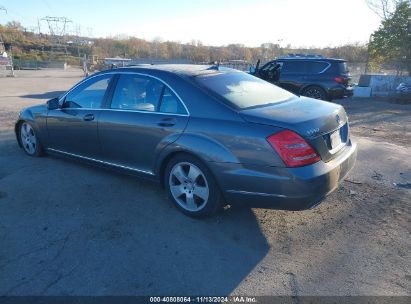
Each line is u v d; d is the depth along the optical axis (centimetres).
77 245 335
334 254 328
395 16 1995
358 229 371
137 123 412
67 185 469
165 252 326
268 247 338
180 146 371
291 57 1303
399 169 559
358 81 2039
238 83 416
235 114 348
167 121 385
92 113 464
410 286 286
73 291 276
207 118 360
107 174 507
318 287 284
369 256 325
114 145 446
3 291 275
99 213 396
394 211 412
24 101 1351
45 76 3309
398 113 1191
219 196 365
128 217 388
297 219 390
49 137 540
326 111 372
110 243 338
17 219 381
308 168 322
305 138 321
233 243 343
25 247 331
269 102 388
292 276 297
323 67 1241
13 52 7938
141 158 421
